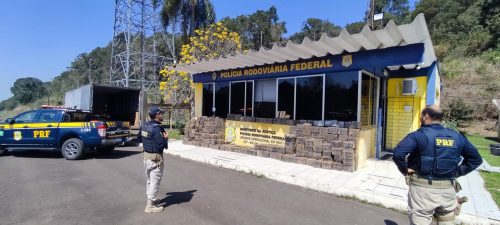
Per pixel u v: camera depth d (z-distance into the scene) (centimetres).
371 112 901
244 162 841
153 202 481
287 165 801
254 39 5325
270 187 635
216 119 1138
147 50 2847
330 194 595
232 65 1046
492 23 3344
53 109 1006
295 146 867
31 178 700
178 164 870
